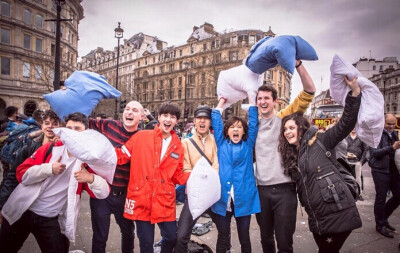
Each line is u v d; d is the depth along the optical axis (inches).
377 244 130.5
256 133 99.0
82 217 163.8
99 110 2164.1
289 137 89.4
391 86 2176.4
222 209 94.0
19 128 130.3
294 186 93.0
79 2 1604.3
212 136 107.2
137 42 2925.7
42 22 1331.2
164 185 89.9
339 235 79.5
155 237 137.2
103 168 81.6
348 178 84.5
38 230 81.1
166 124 92.7
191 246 108.9
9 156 125.2
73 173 80.7
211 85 1942.7
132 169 91.2
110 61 3270.2
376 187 145.6
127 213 89.0
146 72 2652.6
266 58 90.6
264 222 95.7
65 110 91.0
